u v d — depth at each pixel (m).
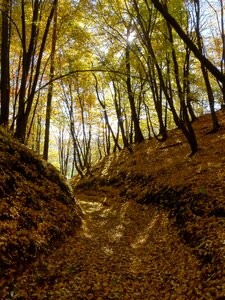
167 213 12.54
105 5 17.94
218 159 14.34
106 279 7.20
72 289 6.55
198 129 22.55
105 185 23.36
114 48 21.41
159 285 6.96
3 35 13.59
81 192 25.36
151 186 16.30
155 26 17.69
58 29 16.12
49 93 18.34
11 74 21.84
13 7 13.60
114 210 16.03
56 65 20.33
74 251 8.81
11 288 6.06
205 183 11.98
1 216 7.76
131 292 6.64
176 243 9.45
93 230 11.63
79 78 24.61
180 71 18.16
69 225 10.55
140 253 9.30
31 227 8.39
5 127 13.16
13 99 22.88
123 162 24.97
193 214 10.38
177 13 16.61
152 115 32.34
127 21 20.88
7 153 10.89
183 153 18.47
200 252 7.85
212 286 6.14
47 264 7.53
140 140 28.05
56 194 11.90
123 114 30.11
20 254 7.09
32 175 11.33
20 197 9.30
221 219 8.94
